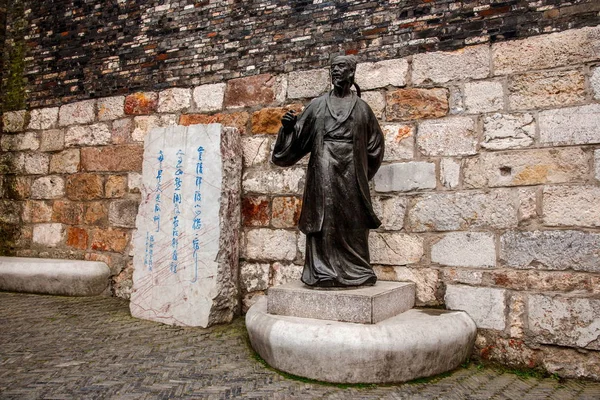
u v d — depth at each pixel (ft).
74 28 22.53
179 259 16.58
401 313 13.57
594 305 12.78
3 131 23.49
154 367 12.23
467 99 14.94
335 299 12.26
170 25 20.40
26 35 23.61
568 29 13.98
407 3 16.28
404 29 16.20
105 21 21.88
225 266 16.37
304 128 13.55
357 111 13.26
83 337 14.55
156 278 16.88
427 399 10.79
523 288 13.58
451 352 12.46
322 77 17.28
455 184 14.80
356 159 13.04
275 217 17.35
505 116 14.37
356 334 11.43
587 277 12.95
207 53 19.49
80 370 11.87
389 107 15.93
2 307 17.87
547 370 13.07
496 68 14.65
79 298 19.79
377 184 15.76
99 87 21.59
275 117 17.83
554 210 13.47
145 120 20.33
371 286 13.46
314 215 12.98
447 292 14.49
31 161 22.74
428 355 11.85
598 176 13.12
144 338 14.64
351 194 13.00
